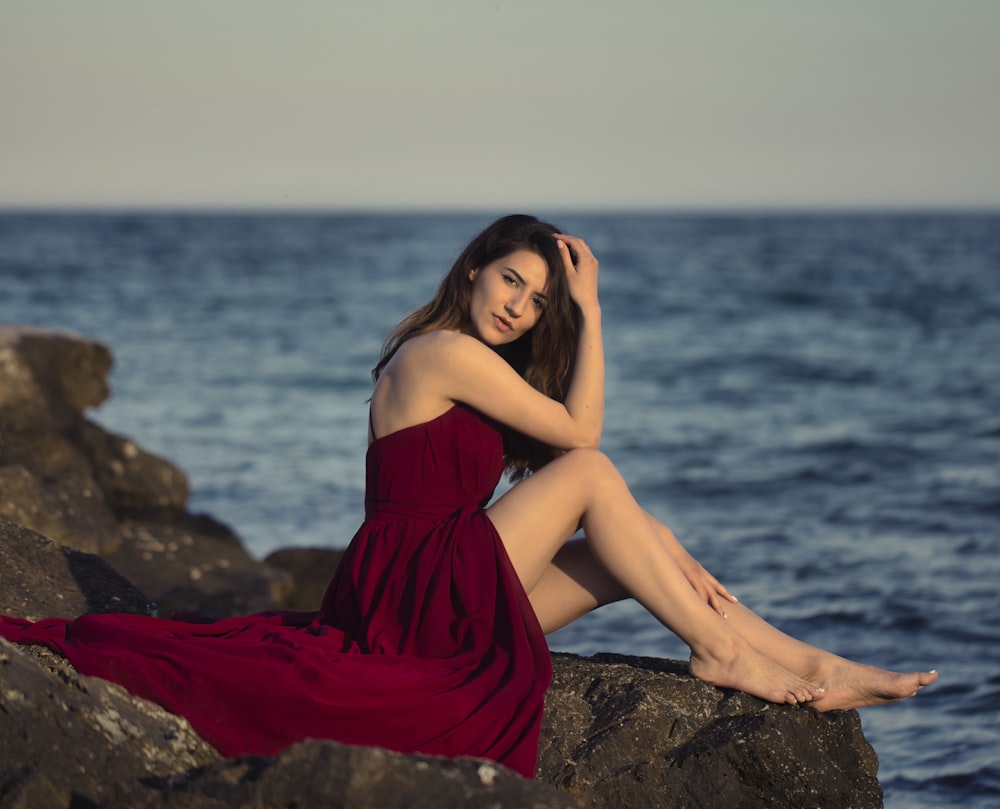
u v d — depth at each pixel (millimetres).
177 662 4223
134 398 24500
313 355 32312
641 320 41531
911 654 9344
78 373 13852
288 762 3428
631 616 10375
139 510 12930
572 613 5281
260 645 4406
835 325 39562
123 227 161625
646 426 21703
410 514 4980
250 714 4141
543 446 5512
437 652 4652
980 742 7445
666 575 5012
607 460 5070
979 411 22922
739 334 37156
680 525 14297
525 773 4238
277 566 11070
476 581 4750
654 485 16703
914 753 7301
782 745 4785
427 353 5035
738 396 25422
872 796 5059
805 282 59188
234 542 12875
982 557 12414
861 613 10430
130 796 3488
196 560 10391
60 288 52938
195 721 4117
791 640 5234
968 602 10703
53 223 183125
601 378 5250
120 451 13289
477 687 4379
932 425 21406
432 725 4207
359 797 3352
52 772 3447
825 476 17156
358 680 4230
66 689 3826
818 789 4758
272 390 26203
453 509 5004
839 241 121062
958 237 131000
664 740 4801
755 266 74000
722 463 18203
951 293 51344
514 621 4645
